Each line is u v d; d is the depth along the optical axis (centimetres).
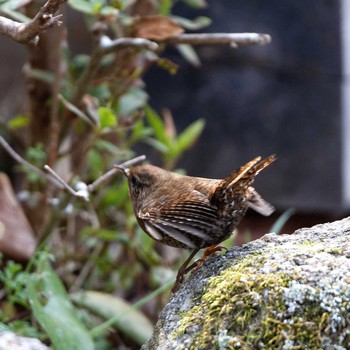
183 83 1510
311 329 557
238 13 1497
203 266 646
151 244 1020
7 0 826
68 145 1106
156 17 900
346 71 1498
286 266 591
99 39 902
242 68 1505
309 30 1498
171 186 699
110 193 1062
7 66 1565
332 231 663
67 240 1058
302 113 1501
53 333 733
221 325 575
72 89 1024
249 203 702
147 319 991
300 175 1496
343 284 566
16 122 1088
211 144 1505
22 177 1398
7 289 855
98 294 964
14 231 974
